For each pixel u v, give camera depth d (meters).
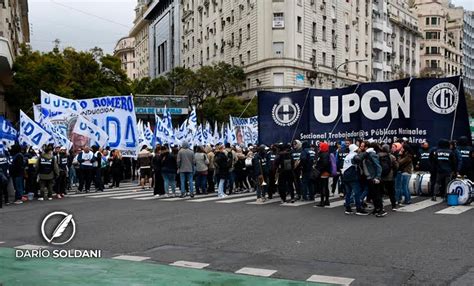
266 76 56.06
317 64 59.28
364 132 16.50
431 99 15.43
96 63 45.00
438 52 109.44
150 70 105.19
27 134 16.78
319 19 60.00
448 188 13.89
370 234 9.41
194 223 10.91
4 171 14.38
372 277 6.46
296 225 10.55
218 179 17.03
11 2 37.91
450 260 7.32
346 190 12.32
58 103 18.75
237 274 6.65
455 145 14.58
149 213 12.55
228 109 52.03
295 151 15.44
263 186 15.18
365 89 16.48
